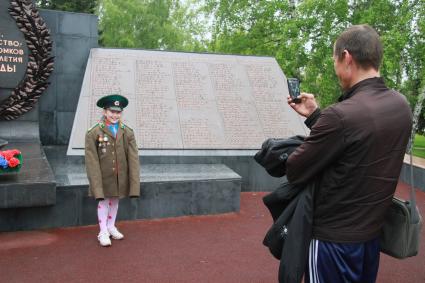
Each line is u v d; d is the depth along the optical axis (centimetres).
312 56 1255
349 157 172
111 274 371
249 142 722
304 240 185
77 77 891
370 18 1154
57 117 884
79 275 368
